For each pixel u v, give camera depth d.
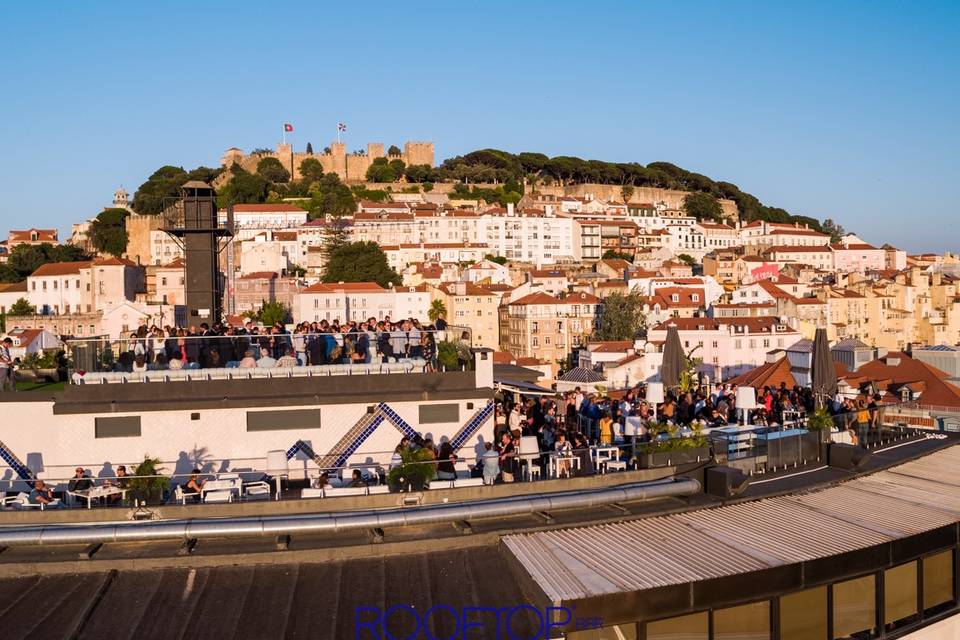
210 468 18.03
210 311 26.33
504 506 15.95
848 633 15.66
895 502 18.08
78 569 14.29
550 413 23.17
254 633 12.56
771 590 14.33
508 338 133.62
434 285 137.38
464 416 19.16
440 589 13.89
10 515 15.72
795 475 19.77
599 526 16.03
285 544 14.84
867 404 23.84
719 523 16.36
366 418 18.70
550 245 196.50
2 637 12.36
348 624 12.81
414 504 16.64
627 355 94.00
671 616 13.42
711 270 170.12
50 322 126.62
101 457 17.84
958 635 17.55
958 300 157.75
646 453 18.77
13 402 17.80
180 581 14.05
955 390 49.25
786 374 58.72
